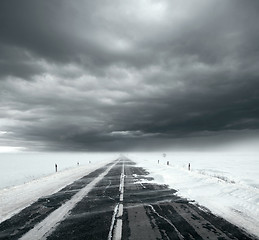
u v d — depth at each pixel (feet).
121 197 30.14
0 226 18.35
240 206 24.16
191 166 96.63
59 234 16.14
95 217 20.51
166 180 48.78
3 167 101.71
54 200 29.01
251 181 48.29
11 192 35.70
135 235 15.58
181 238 14.90
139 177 56.24
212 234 15.62
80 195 32.12
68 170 82.79
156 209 23.25
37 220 19.92
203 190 34.83
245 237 15.05
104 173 68.23
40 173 75.15
